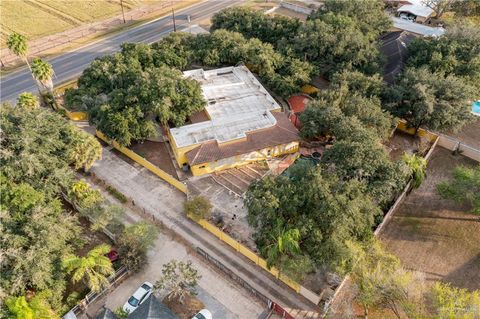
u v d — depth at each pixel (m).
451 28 69.06
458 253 42.28
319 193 38.59
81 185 44.59
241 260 41.62
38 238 37.09
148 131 53.88
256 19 80.75
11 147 45.12
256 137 53.88
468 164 54.00
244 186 50.84
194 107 55.78
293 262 35.44
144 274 40.44
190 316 36.59
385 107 56.16
